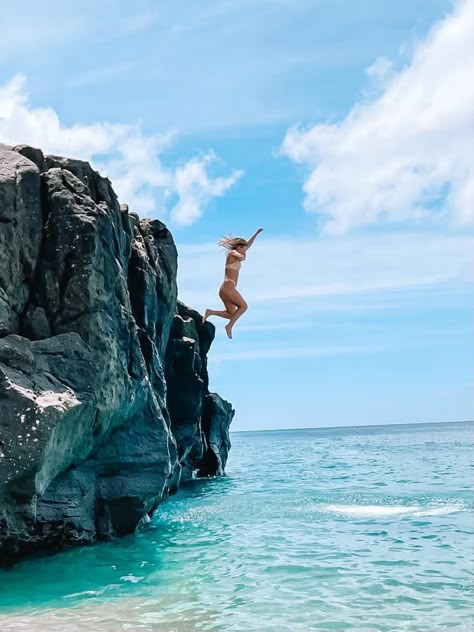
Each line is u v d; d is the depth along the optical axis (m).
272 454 65.50
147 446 16.84
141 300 20.08
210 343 35.56
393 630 8.76
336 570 12.19
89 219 15.26
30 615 9.80
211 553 14.22
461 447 65.06
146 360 19.53
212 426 36.56
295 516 19.27
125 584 11.65
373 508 20.16
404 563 12.56
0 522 12.19
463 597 10.19
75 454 14.44
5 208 14.69
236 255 12.88
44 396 12.95
